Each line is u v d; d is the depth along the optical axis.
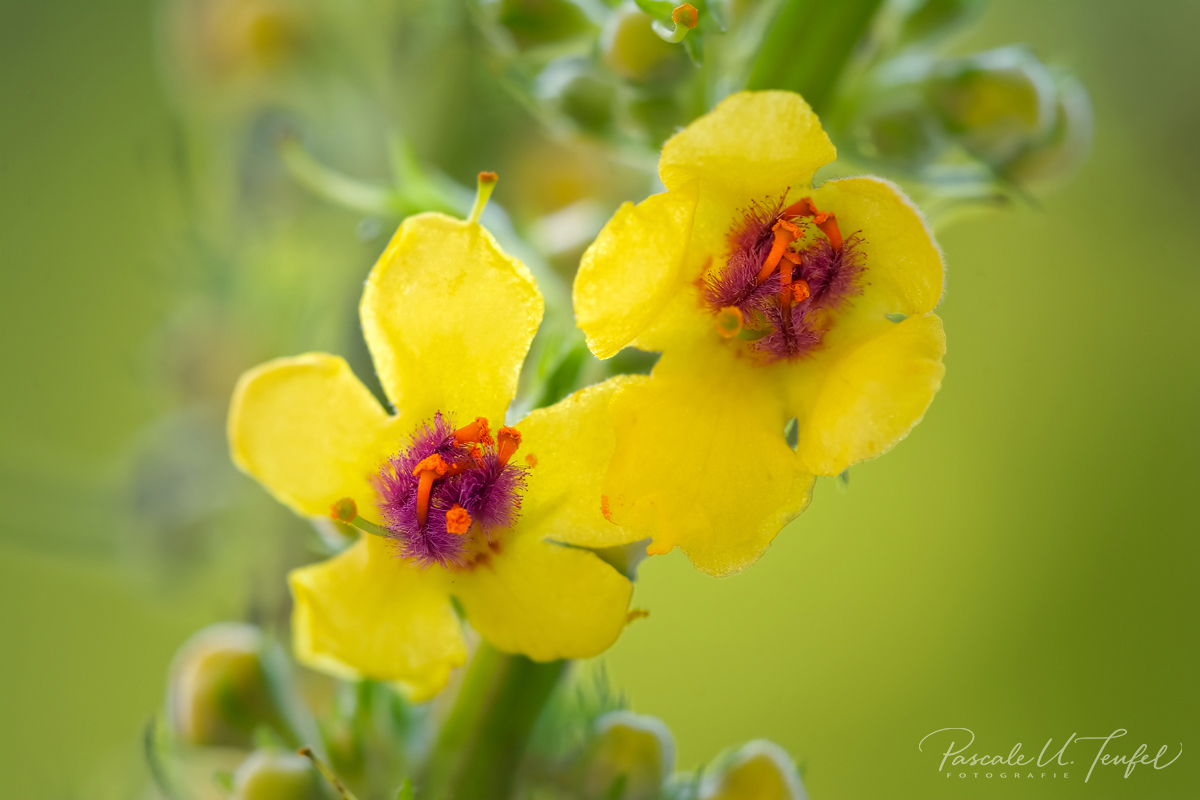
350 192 0.19
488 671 0.18
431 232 0.17
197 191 0.22
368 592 0.17
